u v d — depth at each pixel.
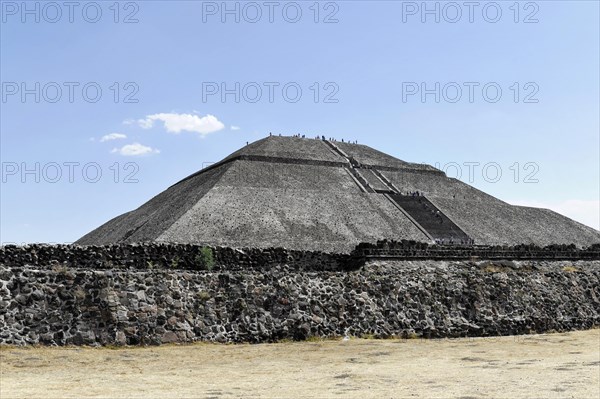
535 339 26.67
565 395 14.28
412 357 21.31
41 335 21.34
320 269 30.25
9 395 14.27
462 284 29.48
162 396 14.33
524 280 31.20
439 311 27.97
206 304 24.27
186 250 27.92
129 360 19.81
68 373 17.50
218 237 54.62
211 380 16.64
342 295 26.67
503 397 14.16
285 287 25.81
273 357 21.00
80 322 22.00
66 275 22.56
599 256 36.50
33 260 25.52
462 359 20.88
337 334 25.61
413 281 28.66
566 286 32.16
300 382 16.34
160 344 22.67
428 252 31.09
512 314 29.36
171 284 24.14
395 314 27.11
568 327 30.36
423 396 14.34
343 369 18.67
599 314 31.84
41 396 14.21
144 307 23.12
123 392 14.80
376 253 29.86
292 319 25.12
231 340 23.84
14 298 21.56
